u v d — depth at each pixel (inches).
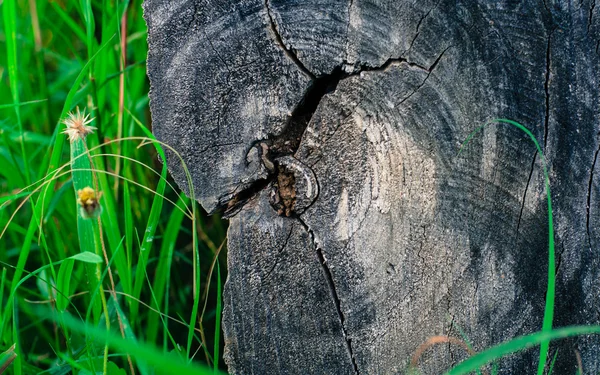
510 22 22.2
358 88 22.8
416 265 23.5
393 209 23.2
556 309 23.5
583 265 23.3
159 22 22.9
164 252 26.2
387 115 22.8
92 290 24.8
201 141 23.3
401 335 23.8
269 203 23.5
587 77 22.4
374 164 23.1
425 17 22.3
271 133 23.1
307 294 23.8
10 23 25.9
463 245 23.3
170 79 23.1
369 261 23.5
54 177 23.7
